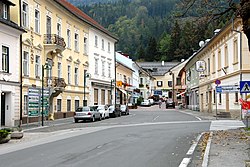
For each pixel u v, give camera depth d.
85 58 52.75
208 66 51.09
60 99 43.44
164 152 14.25
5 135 19.25
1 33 30.08
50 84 38.91
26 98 34.97
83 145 16.92
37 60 38.56
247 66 34.16
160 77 134.88
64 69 45.16
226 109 40.50
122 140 18.83
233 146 15.29
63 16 45.25
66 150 15.20
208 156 12.62
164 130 25.17
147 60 141.00
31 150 15.69
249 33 14.56
